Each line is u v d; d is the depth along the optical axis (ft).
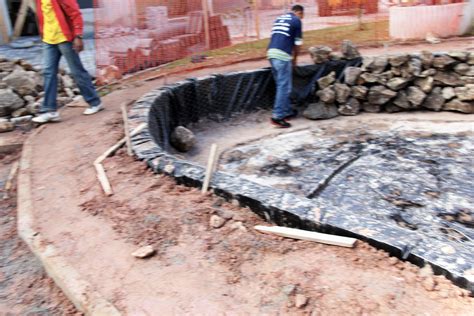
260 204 10.11
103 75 23.73
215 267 8.49
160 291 7.95
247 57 27.43
